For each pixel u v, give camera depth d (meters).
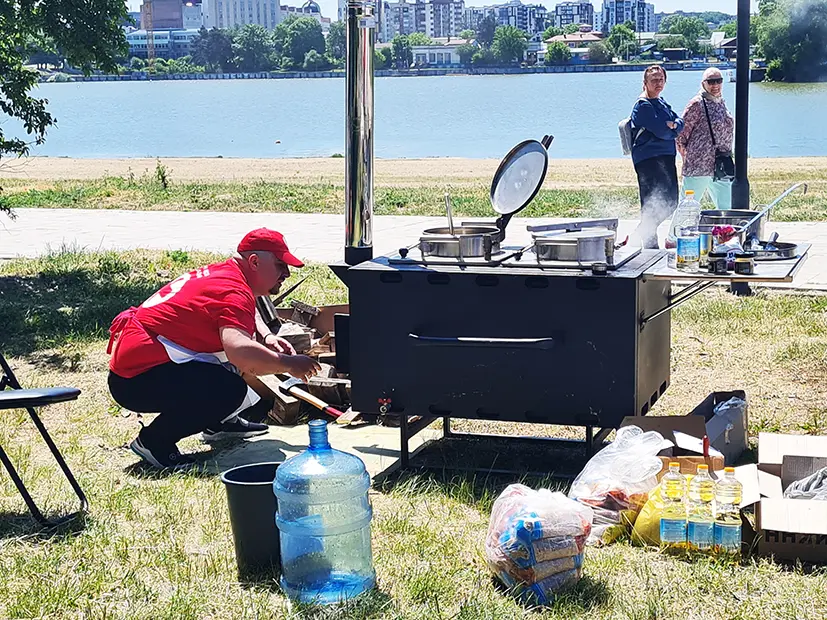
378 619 4.02
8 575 4.43
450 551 4.64
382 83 142.62
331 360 7.18
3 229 16.36
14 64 10.49
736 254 5.14
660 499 4.67
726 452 5.66
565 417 5.33
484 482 5.54
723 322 9.00
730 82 77.88
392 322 5.51
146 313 5.83
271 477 4.64
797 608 4.00
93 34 10.77
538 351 5.31
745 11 10.65
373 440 6.36
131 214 18.22
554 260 5.34
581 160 31.39
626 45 197.62
